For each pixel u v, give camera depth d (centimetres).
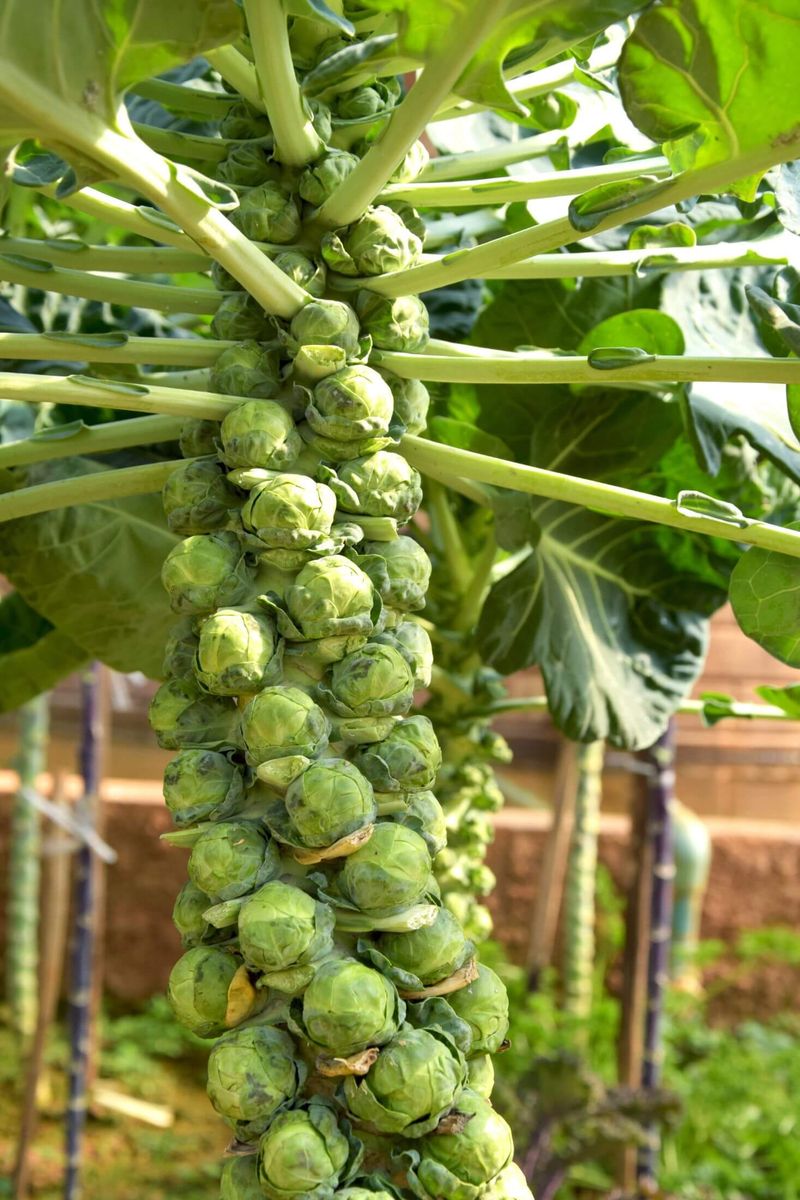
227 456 76
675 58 70
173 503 78
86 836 252
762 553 88
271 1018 71
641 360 77
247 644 72
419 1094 68
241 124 85
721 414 101
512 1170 72
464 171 96
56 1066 356
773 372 76
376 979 69
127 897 384
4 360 103
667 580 114
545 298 113
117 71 68
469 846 116
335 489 76
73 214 129
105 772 452
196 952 73
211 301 83
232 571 75
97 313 121
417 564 77
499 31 69
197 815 73
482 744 117
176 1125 339
